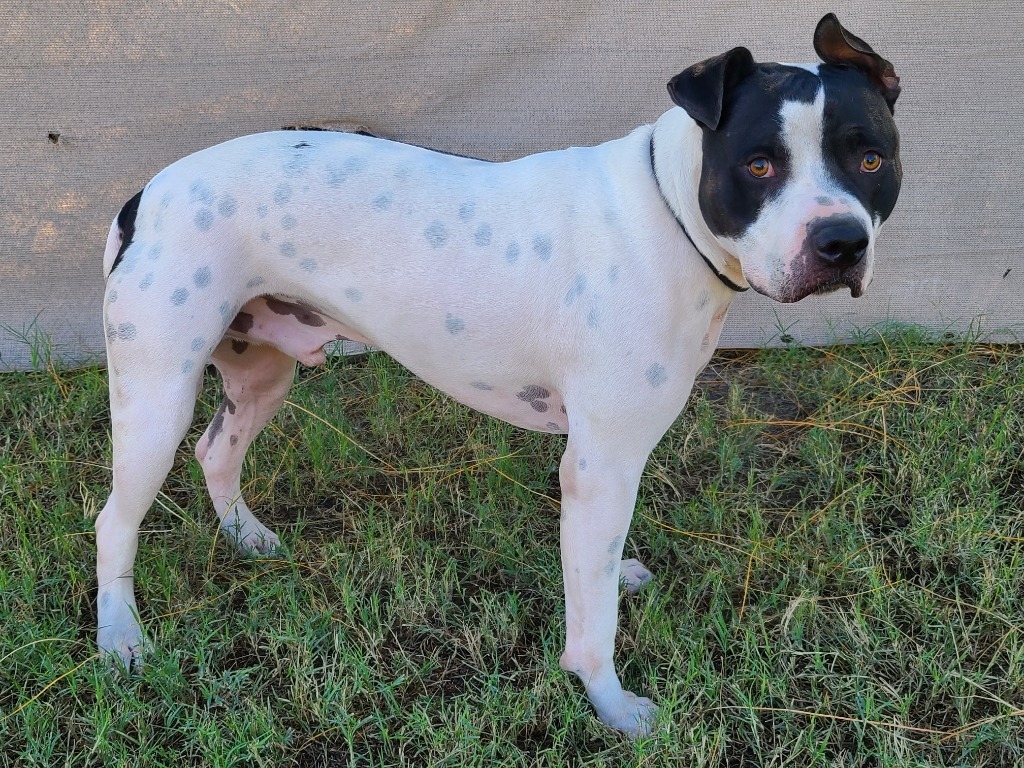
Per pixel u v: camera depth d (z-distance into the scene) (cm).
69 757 135
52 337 209
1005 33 197
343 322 147
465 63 198
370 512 171
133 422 141
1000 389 198
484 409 150
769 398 203
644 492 179
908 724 141
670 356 135
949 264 212
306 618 153
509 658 151
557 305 137
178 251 139
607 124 203
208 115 198
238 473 167
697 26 196
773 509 176
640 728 140
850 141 125
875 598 154
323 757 139
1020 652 145
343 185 141
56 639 146
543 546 167
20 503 171
